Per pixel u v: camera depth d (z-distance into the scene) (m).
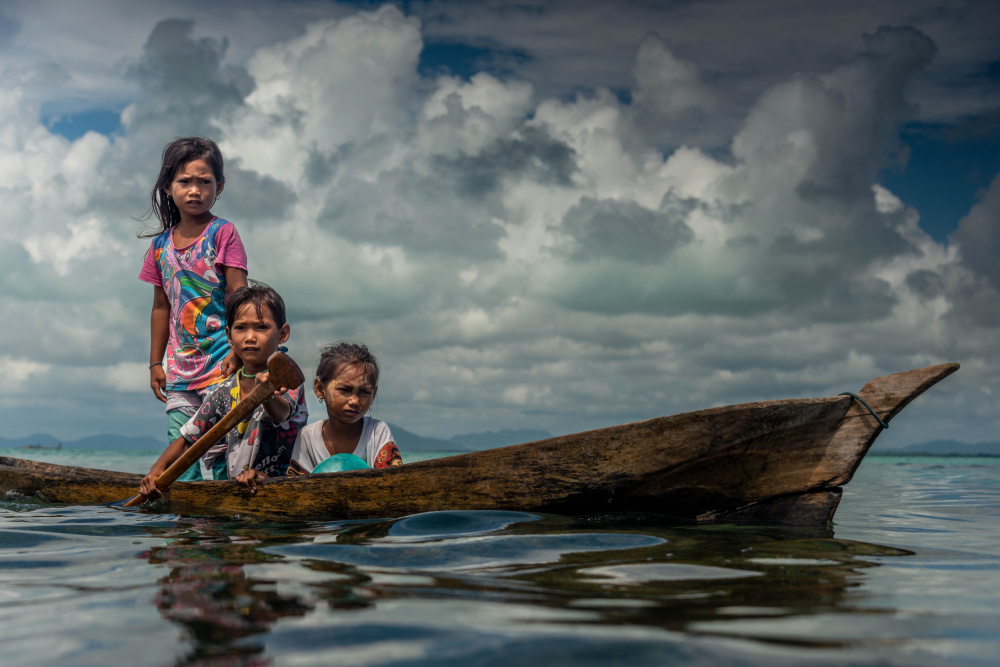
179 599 1.45
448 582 1.62
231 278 4.05
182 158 4.05
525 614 1.33
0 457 3.90
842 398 2.71
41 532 2.49
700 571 1.78
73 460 20.91
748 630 1.25
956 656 1.13
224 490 3.20
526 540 2.22
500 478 2.96
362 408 3.80
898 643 1.19
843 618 1.34
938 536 2.69
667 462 2.84
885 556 2.10
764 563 1.90
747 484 2.84
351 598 1.46
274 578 1.66
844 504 4.64
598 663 1.07
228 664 1.07
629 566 1.83
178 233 4.18
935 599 1.52
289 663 1.07
